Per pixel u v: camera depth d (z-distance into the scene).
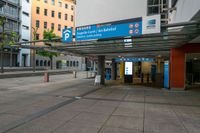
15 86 15.18
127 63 20.92
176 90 13.71
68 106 8.02
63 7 57.25
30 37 46.94
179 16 10.54
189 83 18.62
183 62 13.81
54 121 5.86
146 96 11.02
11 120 5.91
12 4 40.56
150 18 8.80
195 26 8.57
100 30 10.38
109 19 12.78
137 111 7.29
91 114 6.74
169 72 14.33
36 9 50.19
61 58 56.19
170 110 7.54
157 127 5.41
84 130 5.09
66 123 5.67
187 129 5.29
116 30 9.80
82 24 13.50
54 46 14.72
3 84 16.66
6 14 38.88
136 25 9.20
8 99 9.48
